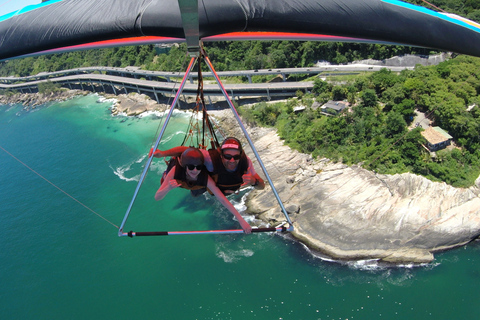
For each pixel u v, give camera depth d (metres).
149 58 149.50
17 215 76.75
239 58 134.25
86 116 129.88
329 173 73.19
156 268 59.78
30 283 59.69
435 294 53.12
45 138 114.94
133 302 54.88
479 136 71.31
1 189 87.12
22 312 55.12
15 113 148.00
